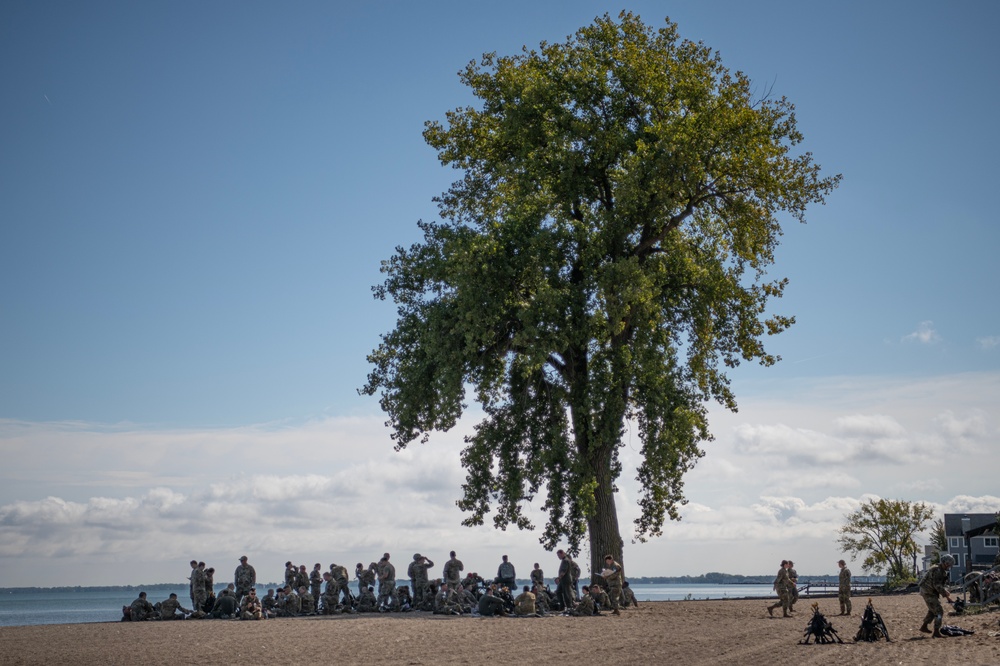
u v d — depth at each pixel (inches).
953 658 778.8
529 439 1664.6
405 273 1649.9
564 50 1679.4
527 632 1074.1
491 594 1376.7
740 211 1670.8
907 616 1321.4
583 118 1622.8
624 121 1652.3
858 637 979.3
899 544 3752.5
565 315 1510.8
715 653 852.0
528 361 1509.6
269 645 908.0
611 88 1642.5
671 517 1690.5
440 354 1519.4
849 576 1438.2
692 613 1457.9
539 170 1615.4
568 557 1475.1
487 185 1784.0
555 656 821.2
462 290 1486.2
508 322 1572.3
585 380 1595.7
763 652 860.6
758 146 1604.3
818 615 962.7
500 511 1635.1
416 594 1537.9
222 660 776.3
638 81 1611.7
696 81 1605.6
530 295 1568.7
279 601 1455.5
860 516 3838.6
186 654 824.9
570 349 1648.6
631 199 1525.6
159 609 1430.9
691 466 1691.7
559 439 1521.9
